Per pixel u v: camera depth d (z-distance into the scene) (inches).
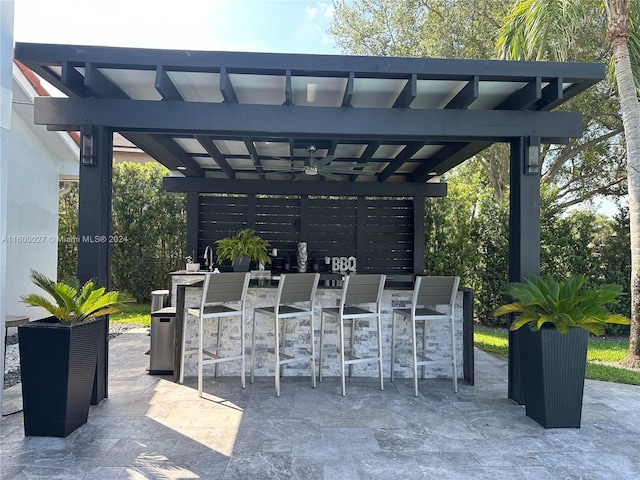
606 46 326.0
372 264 323.3
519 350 150.1
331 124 146.8
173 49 132.3
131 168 400.5
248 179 297.9
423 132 149.2
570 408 131.0
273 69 136.0
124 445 115.4
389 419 136.3
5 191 138.6
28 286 281.0
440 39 371.2
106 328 151.9
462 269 353.1
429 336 184.4
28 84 244.2
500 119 150.9
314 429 127.3
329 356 182.1
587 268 322.3
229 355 180.9
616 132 383.2
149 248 399.9
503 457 112.0
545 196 335.9
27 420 119.5
